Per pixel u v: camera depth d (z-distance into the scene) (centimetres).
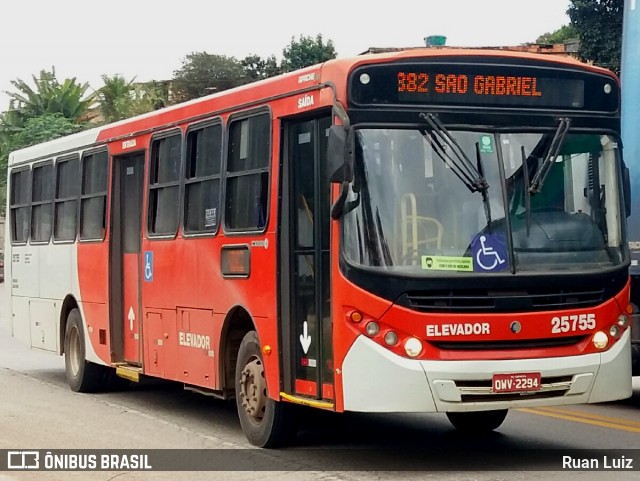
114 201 1294
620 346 851
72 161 1430
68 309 1447
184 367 1101
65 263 1435
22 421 1134
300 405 940
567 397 823
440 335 791
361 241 805
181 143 1120
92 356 1342
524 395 807
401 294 794
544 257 829
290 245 906
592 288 838
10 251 1661
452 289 800
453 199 818
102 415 1178
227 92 1024
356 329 802
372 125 816
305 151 896
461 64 837
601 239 861
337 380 815
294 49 5066
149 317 1190
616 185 879
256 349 966
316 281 866
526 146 846
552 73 863
